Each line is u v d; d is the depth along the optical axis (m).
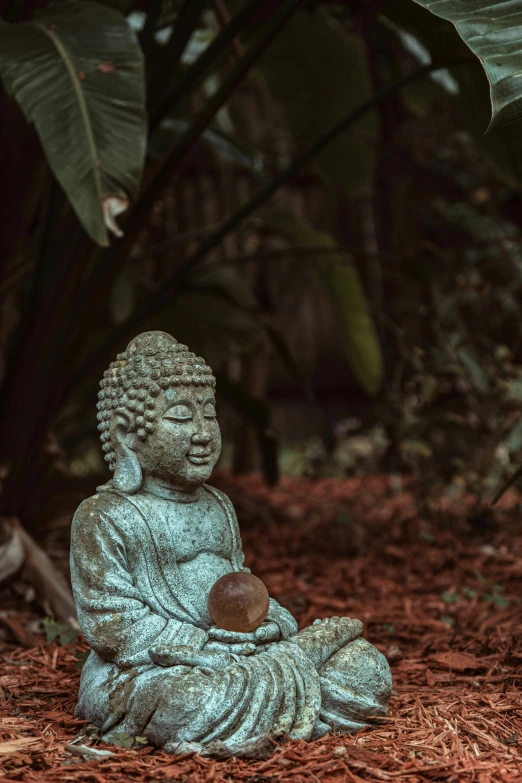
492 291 7.71
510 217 9.78
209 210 9.22
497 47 3.01
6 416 5.16
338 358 11.54
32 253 5.89
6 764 2.58
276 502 8.13
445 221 9.59
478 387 6.70
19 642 4.16
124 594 2.87
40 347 5.11
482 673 3.66
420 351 6.91
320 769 2.54
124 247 4.90
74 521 2.96
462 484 6.93
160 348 3.04
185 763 2.55
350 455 9.59
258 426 6.72
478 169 9.55
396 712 3.10
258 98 9.48
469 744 2.81
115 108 3.71
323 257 7.11
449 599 4.67
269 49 6.79
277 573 5.58
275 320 9.87
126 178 3.60
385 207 9.88
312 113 7.17
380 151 9.74
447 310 6.77
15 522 4.73
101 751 2.63
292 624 3.04
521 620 4.42
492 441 6.58
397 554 5.86
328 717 2.87
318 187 10.21
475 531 6.48
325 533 6.54
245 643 2.84
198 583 2.97
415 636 4.21
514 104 2.88
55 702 3.27
